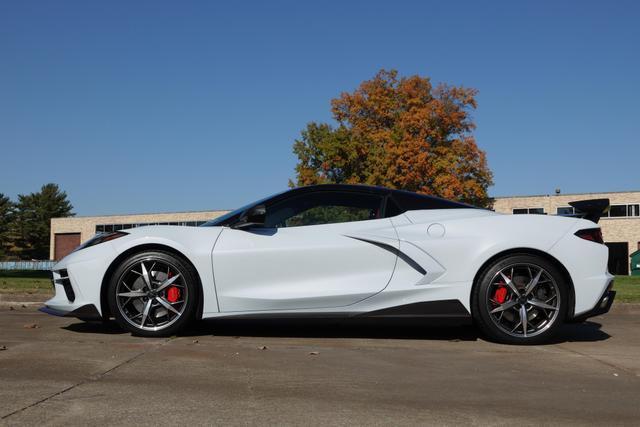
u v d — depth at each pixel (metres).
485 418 2.73
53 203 91.00
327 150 37.84
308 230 4.92
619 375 3.66
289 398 3.01
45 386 3.15
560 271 4.80
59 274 5.05
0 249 87.56
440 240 4.80
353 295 4.75
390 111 40.81
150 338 4.75
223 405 2.86
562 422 2.69
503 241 4.74
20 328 5.32
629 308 7.68
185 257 4.81
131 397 2.96
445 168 36.81
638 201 46.00
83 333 5.02
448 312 4.76
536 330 4.71
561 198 47.22
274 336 4.98
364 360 4.01
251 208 4.81
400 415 2.75
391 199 5.06
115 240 4.84
